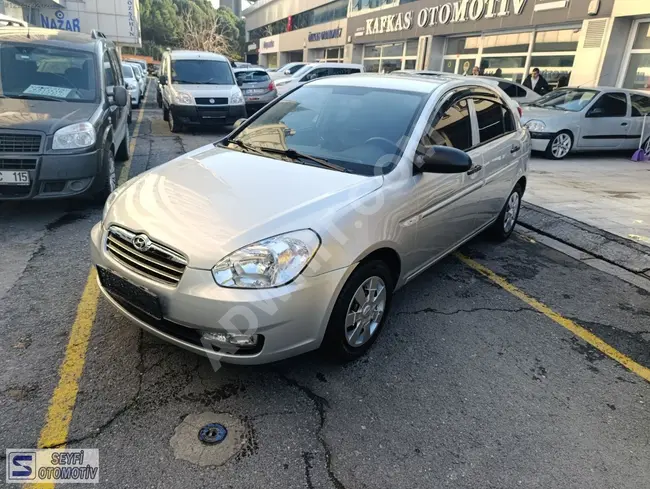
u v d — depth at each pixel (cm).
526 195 671
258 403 250
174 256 234
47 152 454
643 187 773
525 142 492
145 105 1752
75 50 586
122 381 258
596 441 240
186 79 1137
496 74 1692
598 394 276
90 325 305
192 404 245
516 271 438
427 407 255
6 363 265
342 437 231
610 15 1249
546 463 224
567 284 417
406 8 2109
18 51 557
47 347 281
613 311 374
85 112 509
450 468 218
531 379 285
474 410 255
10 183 448
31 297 335
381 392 264
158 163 774
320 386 266
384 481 208
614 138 1052
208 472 206
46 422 227
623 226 545
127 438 221
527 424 248
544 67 1495
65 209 527
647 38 1223
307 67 1656
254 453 218
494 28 1634
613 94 1048
